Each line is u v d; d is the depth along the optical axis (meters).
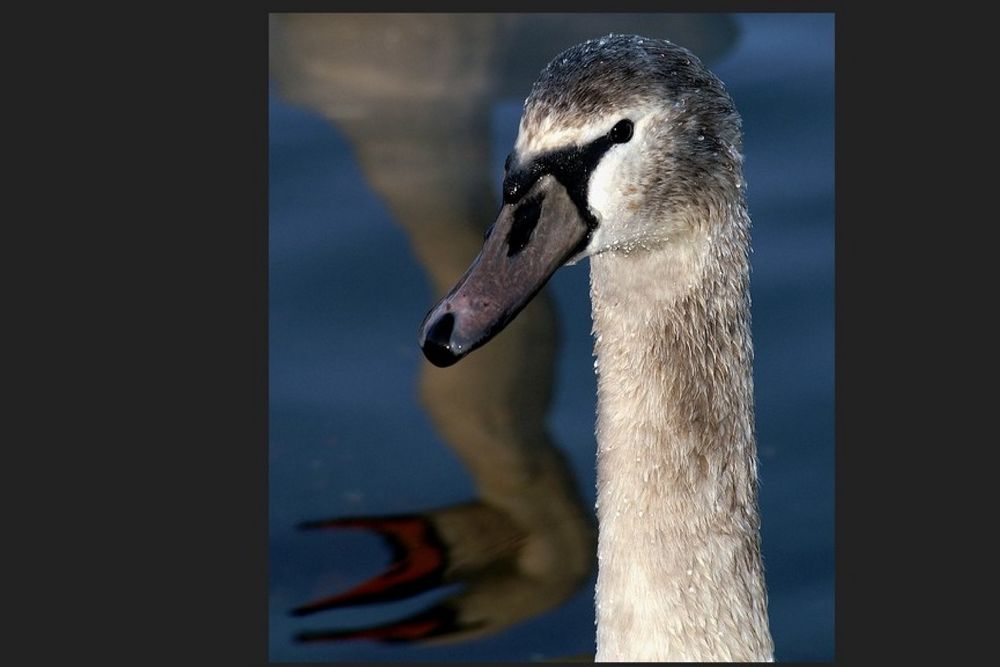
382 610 12.42
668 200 8.50
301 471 13.48
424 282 14.58
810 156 14.93
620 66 8.42
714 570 9.02
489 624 12.23
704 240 8.70
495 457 13.64
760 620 9.23
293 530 13.09
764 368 13.78
